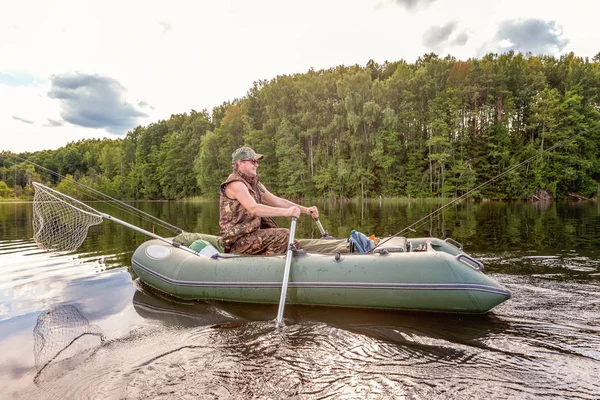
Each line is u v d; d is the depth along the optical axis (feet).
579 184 93.81
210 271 10.05
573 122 95.40
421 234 21.33
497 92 107.24
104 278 12.54
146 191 182.39
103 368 5.99
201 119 174.91
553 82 117.91
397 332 7.22
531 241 17.54
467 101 109.50
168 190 168.45
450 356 6.02
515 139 103.24
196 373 5.61
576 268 11.75
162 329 7.88
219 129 148.36
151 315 8.93
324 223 29.89
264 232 10.46
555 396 4.72
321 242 10.76
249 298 9.53
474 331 7.11
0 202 77.41
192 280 10.12
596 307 8.20
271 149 130.72
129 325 8.20
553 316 7.71
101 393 5.18
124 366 6.01
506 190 90.27
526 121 106.73
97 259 15.80
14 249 18.54
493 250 15.08
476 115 104.37
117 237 22.94
